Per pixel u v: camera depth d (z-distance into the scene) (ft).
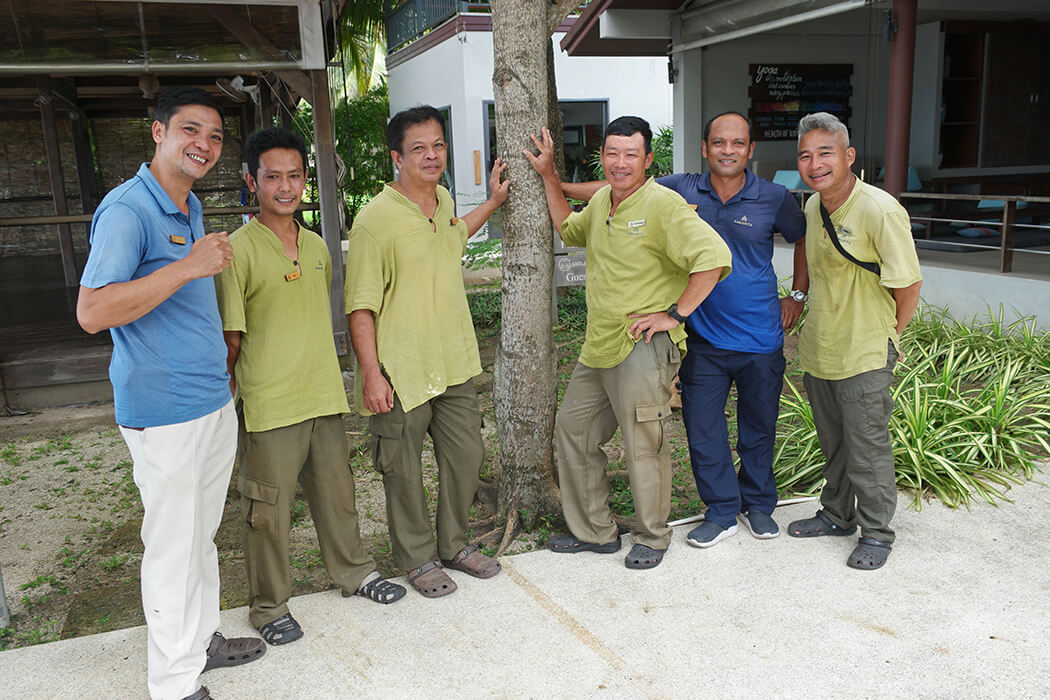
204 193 42.27
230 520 14.29
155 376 8.02
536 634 9.74
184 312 8.18
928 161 34.83
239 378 9.51
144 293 7.47
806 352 11.48
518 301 12.05
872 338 10.78
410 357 10.35
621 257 10.61
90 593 11.75
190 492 8.36
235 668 9.29
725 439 11.74
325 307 9.94
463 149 42.60
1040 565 10.89
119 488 15.99
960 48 34.42
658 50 35.88
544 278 12.07
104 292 7.47
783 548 11.62
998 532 11.86
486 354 24.80
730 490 11.82
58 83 32.24
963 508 12.67
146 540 8.41
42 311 27.30
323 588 11.44
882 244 10.33
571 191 12.61
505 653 9.40
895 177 24.27
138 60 19.69
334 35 24.61
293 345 9.52
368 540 13.12
